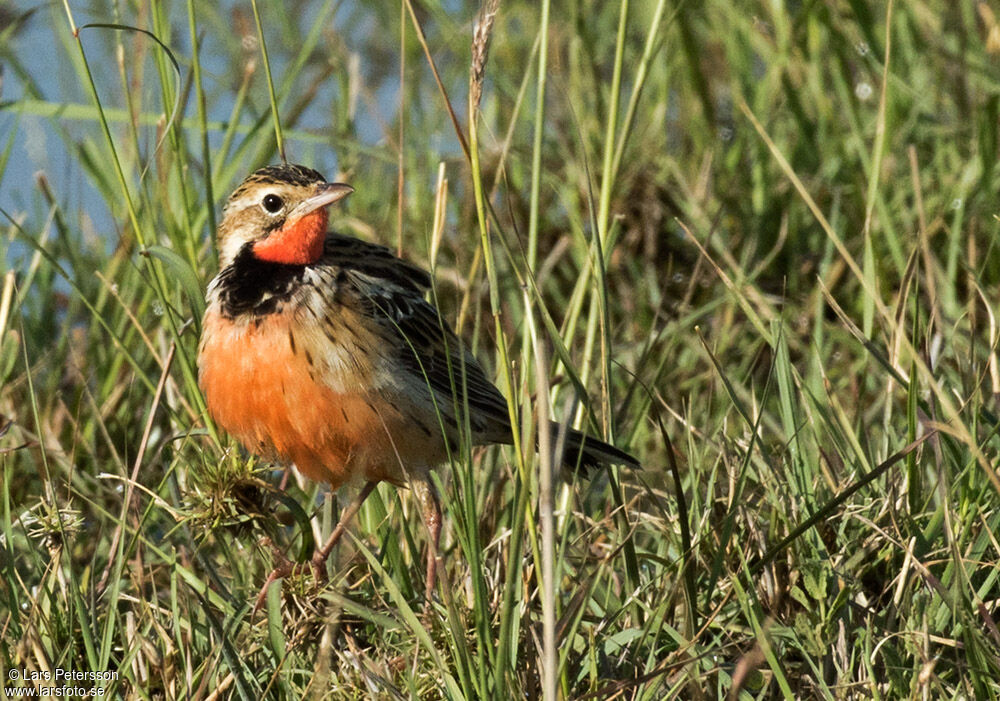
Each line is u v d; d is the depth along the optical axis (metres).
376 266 9.91
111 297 12.62
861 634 8.30
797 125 14.30
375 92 17.62
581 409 10.53
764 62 16.91
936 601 8.45
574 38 15.10
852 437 9.51
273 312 9.20
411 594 9.24
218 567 10.12
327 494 9.77
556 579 7.69
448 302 14.01
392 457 9.48
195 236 12.38
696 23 16.67
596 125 14.84
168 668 8.17
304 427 9.28
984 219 13.08
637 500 10.38
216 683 8.30
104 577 9.25
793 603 8.88
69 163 14.59
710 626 8.73
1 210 10.29
